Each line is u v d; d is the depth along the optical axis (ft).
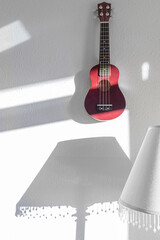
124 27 5.91
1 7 5.99
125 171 5.87
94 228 5.83
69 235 5.86
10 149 5.99
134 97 5.91
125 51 5.91
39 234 5.90
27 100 6.00
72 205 5.88
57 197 5.91
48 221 5.89
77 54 5.94
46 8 5.97
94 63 5.92
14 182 5.97
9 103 6.02
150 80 5.90
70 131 5.94
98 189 5.86
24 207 5.93
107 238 5.81
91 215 5.84
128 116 5.91
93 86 5.70
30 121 5.98
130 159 5.89
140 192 4.17
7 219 5.93
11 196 5.95
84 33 5.93
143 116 5.90
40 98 5.98
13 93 6.01
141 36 5.90
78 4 5.94
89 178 5.89
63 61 5.95
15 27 6.00
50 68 5.97
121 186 5.85
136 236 5.75
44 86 5.97
